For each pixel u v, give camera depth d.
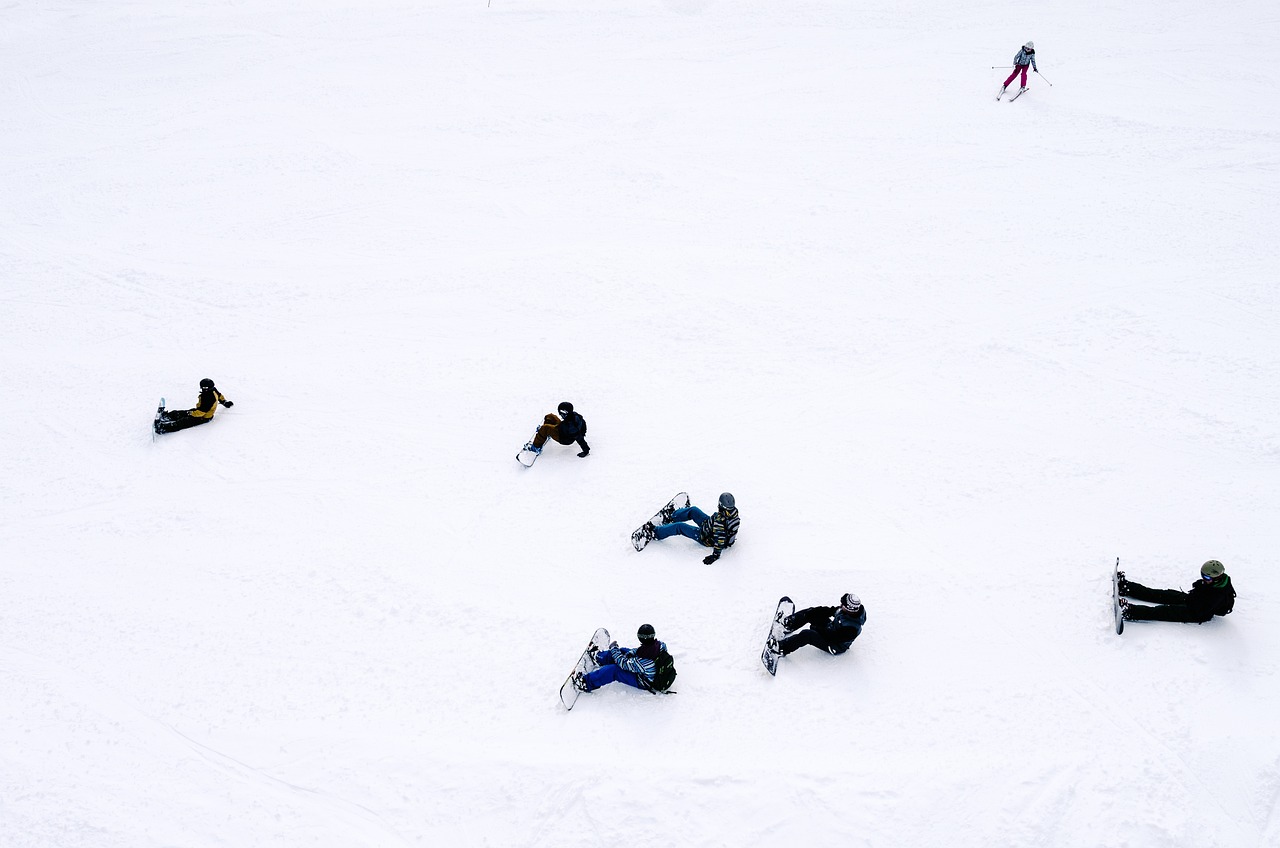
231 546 10.39
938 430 11.27
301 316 15.09
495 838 7.04
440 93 24.36
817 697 7.89
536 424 12.09
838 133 20.52
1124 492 9.90
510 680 8.35
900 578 9.11
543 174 19.62
